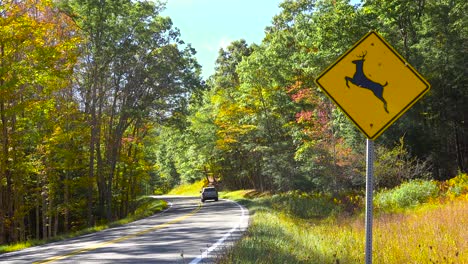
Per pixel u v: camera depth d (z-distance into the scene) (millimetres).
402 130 32250
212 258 10719
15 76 20344
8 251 16984
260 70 45875
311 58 32000
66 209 35000
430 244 9445
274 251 9570
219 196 68375
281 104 45562
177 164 98812
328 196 30219
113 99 40250
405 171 27812
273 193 53750
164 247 13891
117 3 34469
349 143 30922
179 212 36938
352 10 30219
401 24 34000
